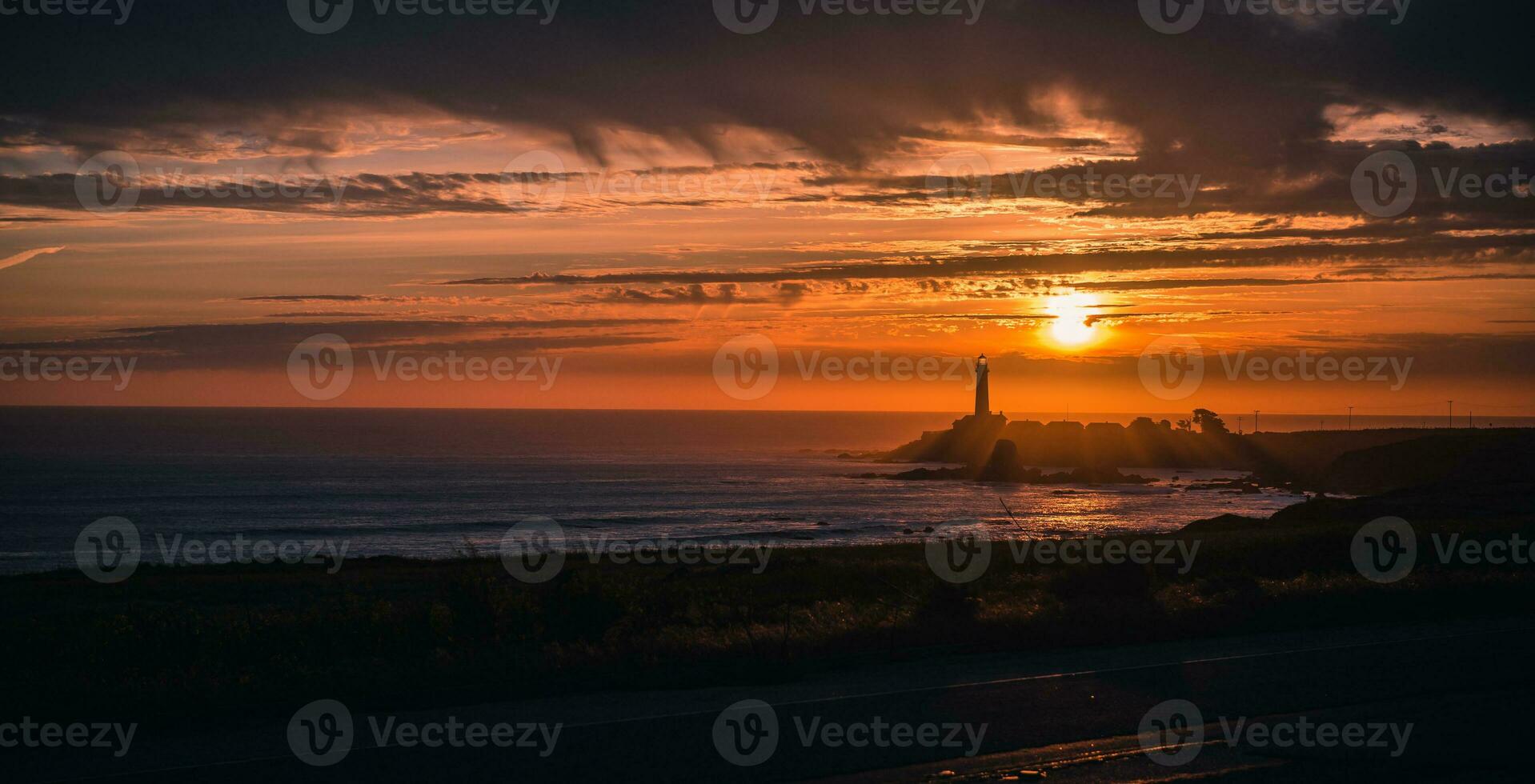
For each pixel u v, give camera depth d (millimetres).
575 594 17422
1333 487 124188
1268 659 13180
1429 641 14633
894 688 11383
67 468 155625
